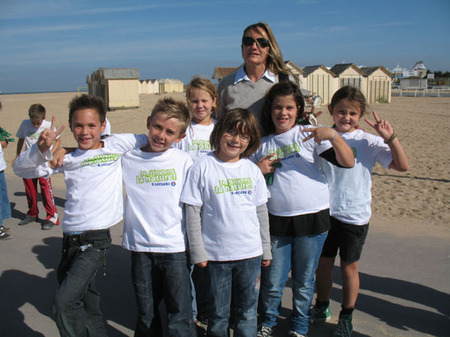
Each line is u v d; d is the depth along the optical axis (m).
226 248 2.77
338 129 3.22
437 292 3.98
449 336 3.29
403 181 8.17
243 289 2.84
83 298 2.93
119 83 29.59
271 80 3.50
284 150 3.08
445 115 21.56
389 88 33.19
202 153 3.42
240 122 2.73
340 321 3.21
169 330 2.84
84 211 2.80
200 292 3.40
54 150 2.93
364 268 4.50
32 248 5.32
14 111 30.53
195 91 3.36
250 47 3.36
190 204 2.80
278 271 3.09
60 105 35.97
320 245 3.07
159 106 2.84
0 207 5.60
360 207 3.09
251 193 2.84
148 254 2.85
